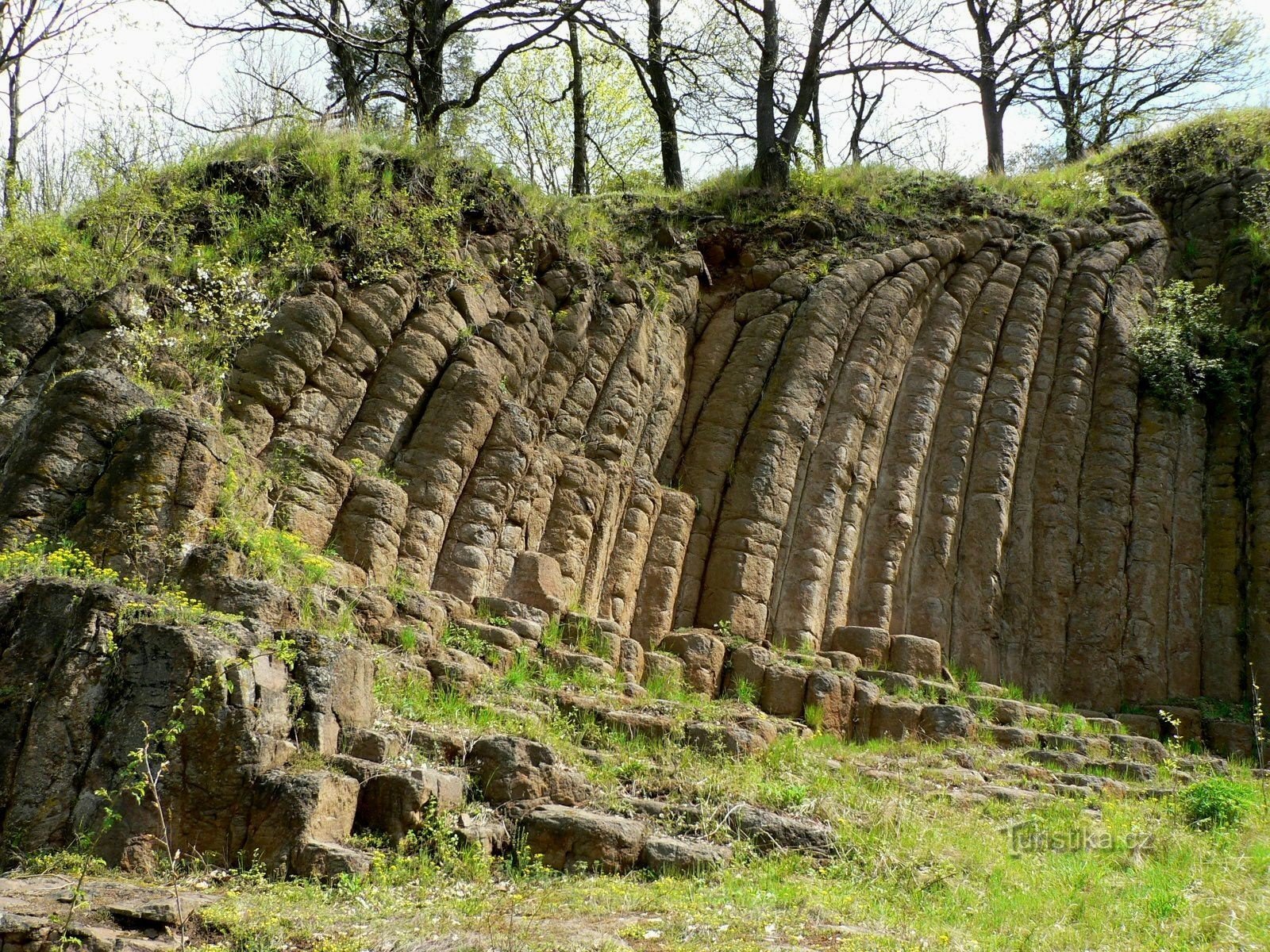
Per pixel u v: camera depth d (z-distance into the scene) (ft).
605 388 50.39
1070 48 81.51
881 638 48.47
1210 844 30.73
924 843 28.12
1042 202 68.13
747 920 21.58
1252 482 57.88
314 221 44.91
